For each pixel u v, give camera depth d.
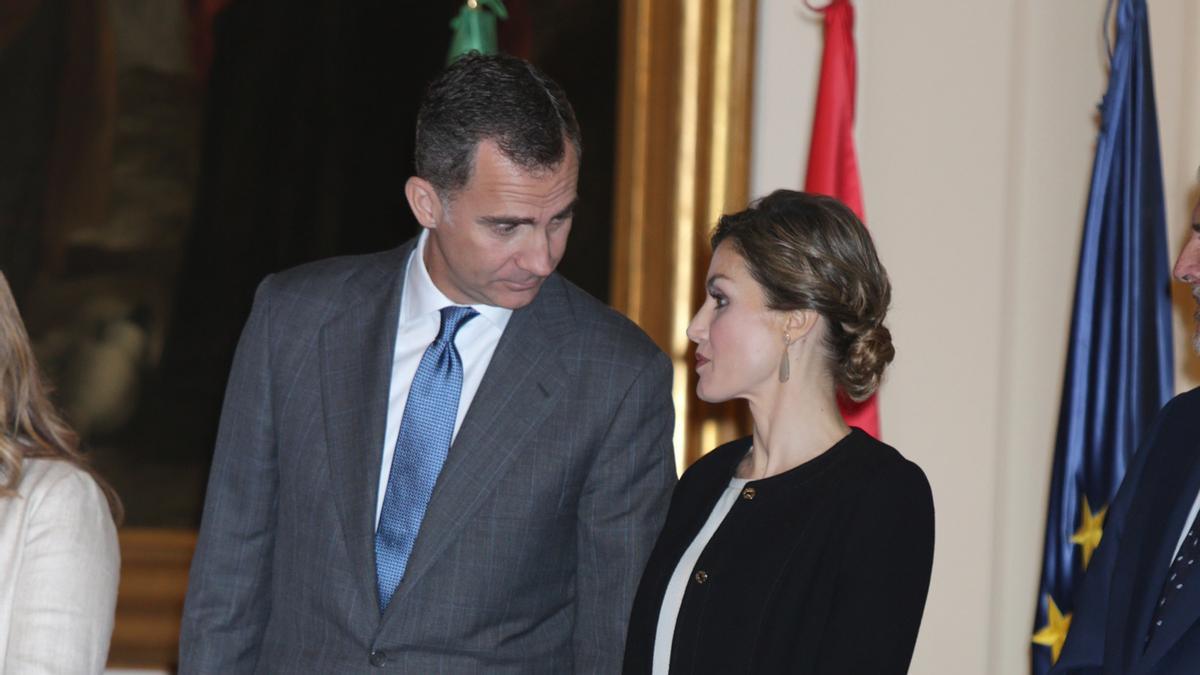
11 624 4.62
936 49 9.62
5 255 10.88
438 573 5.10
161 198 11.01
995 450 9.55
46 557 4.67
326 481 5.23
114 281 10.95
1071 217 9.51
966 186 9.60
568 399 5.27
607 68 10.04
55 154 10.96
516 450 5.19
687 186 9.84
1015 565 9.49
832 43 9.07
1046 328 9.52
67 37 10.98
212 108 11.01
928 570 4.43
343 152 10.97
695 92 9.81
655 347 5.49
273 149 11.00
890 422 9.58
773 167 9.78
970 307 9.59
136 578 10.30
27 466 4.82
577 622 5.30
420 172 5.07
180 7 11.01
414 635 5.08
